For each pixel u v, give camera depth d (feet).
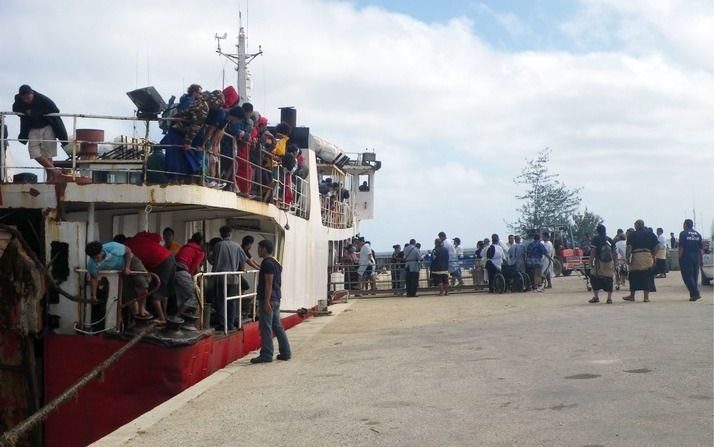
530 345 39.55
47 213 33.63
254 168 47.09
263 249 40.16
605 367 31.58
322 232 72.84
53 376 32.71
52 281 32.53
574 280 107.96
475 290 92.12
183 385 32.48
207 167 37.73
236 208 40.50
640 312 53.36
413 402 26.94
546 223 146.10
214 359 37.01
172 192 34.47
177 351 32.22
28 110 37.14
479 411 24.80
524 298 75.82
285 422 24.93
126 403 32.19
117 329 32.91
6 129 37.65
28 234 35.37
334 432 23.12
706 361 31.73
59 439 32.63
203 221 49.06
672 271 120.78
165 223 44.55
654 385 27.27
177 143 36.22
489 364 34.24
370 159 112.88
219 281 41.86
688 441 19.80
